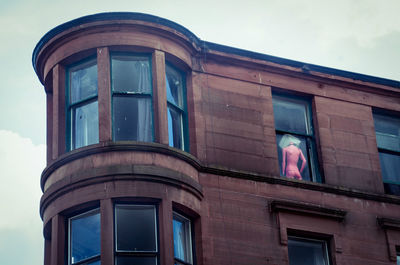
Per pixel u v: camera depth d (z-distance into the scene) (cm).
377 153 2925
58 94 2684
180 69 2783
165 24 2720
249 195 2647
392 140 3022
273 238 2614
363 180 2853
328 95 2948
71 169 2517
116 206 2461
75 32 2703
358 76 3005
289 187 2714
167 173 2492
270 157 2756
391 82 3047
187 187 2525
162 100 2617
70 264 2464
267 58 2891
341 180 2823
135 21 2694
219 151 2695
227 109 2773
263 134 2783
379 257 2722
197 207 2552
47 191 2539
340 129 2911
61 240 2473
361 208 2777
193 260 2517
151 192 2458
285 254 2602
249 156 2728
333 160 2845
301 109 2927
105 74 2628
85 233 2478
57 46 2744
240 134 2750
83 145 2625
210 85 2791
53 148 2625
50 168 2569
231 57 2847
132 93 2650
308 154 2862
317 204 2725
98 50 2669
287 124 2880
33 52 2812
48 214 2538
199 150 2667
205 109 2744
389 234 2762
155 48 2694
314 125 2900
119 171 2458
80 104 2678
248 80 2852
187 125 2714
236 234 2575
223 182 2634
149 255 2416
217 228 2562
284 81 2906
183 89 2772
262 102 2838
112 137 2581
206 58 2827
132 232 2442
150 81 2681
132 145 2505
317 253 2689
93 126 2634
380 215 2789
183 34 2758
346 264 2669
